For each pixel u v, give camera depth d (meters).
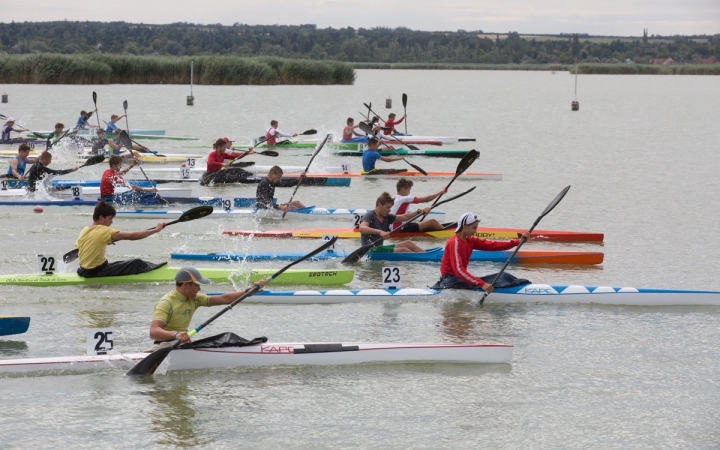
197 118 49.78
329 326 12.15
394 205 16.98
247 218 20.17
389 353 10.73
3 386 9.73
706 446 8.62
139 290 13.65
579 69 160.62
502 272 13.26
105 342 10.42
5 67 68.81
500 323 12.42
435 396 9.77
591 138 41.56
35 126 43.25
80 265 13.89
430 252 16.03
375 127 34.78
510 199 23.34
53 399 9.42
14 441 8.41
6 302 12.90
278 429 8.85
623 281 14.82
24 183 22.64
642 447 8.60
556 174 28.48
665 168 30.03
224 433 8.73
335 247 16.47
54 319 12.15
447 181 26.81
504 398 9.73
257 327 12.09
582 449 8.54
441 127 48.09
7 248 16.44
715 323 12.59
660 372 10.57
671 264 16.08
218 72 75.88
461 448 8.51
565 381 10.25
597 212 21.48
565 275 15.20
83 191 21.30
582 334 12.00
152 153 30.66
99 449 8.31
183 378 10.15
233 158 25.70
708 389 10.05
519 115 58.56
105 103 58.19
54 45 161.75
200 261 15.66
